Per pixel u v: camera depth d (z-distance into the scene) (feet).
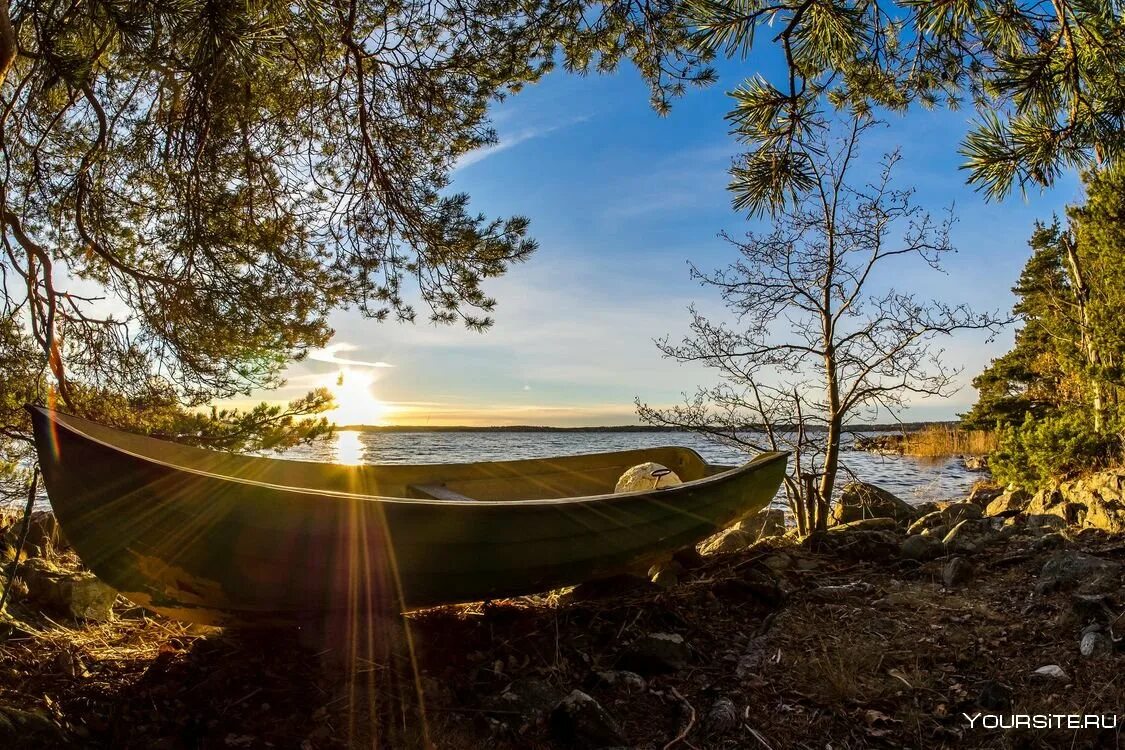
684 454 22.72
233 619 11.59
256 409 20.56
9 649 10.54
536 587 12.77
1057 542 16.62
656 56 16.84
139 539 10.61
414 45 18.44
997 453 34.45
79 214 18.92
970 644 11.77
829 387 21.39
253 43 12.77
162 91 17.26
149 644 11.68
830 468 21.35
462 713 9.95
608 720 9.41
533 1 17.12
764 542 19.29
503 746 9.23
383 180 18.85
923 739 9.16
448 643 12.13
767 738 9.42
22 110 17.43
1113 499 19.88
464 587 11.80
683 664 11.59
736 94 11.38
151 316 19.47
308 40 16.62
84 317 19.60
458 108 19.24
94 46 14.96
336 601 11.13
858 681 10.73
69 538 11.03
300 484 17.25
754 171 11.56
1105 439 29.58
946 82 12.00
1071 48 9.02
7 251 17.70
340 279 19.99
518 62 18.61
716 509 15.92
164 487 10.14
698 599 14.35
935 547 17.06
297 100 18.45
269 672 10.68
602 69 18.28
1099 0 9.04
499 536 11.62
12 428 18.26
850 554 17.69
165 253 19.58
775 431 22.03
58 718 8.87
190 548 10.49
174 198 18.24
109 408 19.63
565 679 11.06
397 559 10.91
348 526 10.59
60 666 10.23
